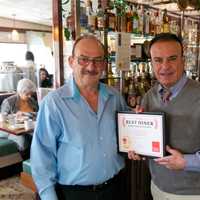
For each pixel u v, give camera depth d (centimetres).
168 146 139
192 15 355
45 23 1010
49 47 1049
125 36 245
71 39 218
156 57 136
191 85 137
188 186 142
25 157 366
